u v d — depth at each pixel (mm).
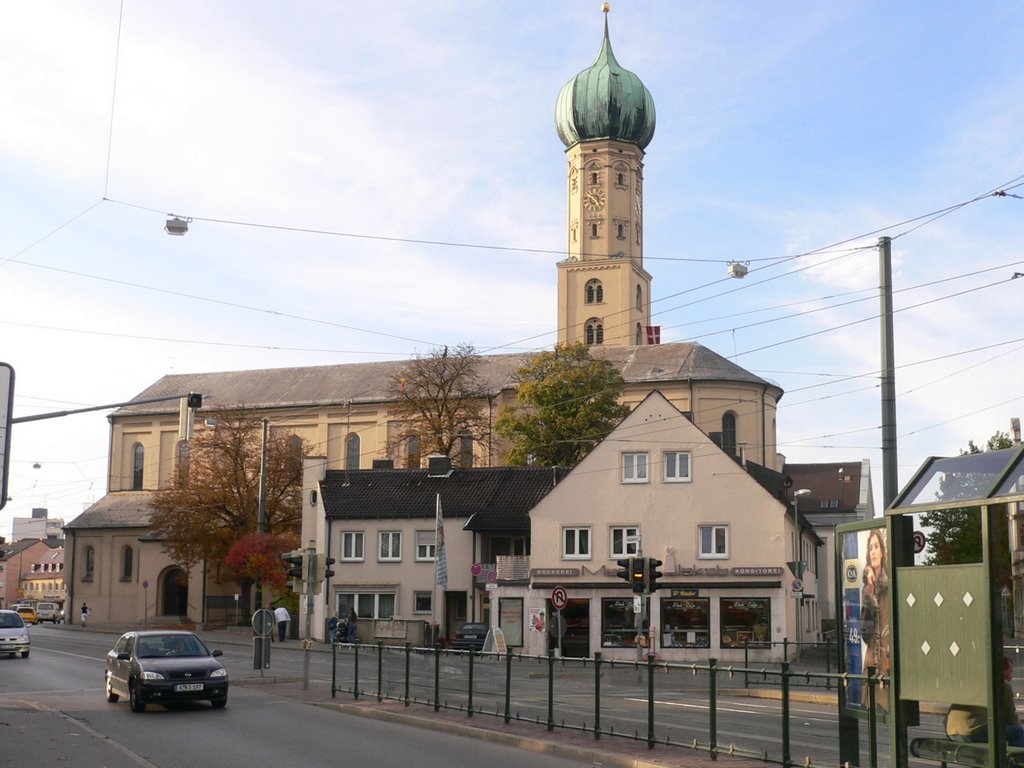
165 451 105375
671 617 53750
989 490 11602
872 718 13523
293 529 80875
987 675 11438
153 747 19609
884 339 26203
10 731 22062
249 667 42781
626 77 107750
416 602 63188
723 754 16734
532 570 55625
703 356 90625
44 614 119438
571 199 109312
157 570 94375
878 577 13609
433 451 80438
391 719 24312
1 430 25281
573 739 19547
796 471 99125
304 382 106000
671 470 55062
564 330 107125
